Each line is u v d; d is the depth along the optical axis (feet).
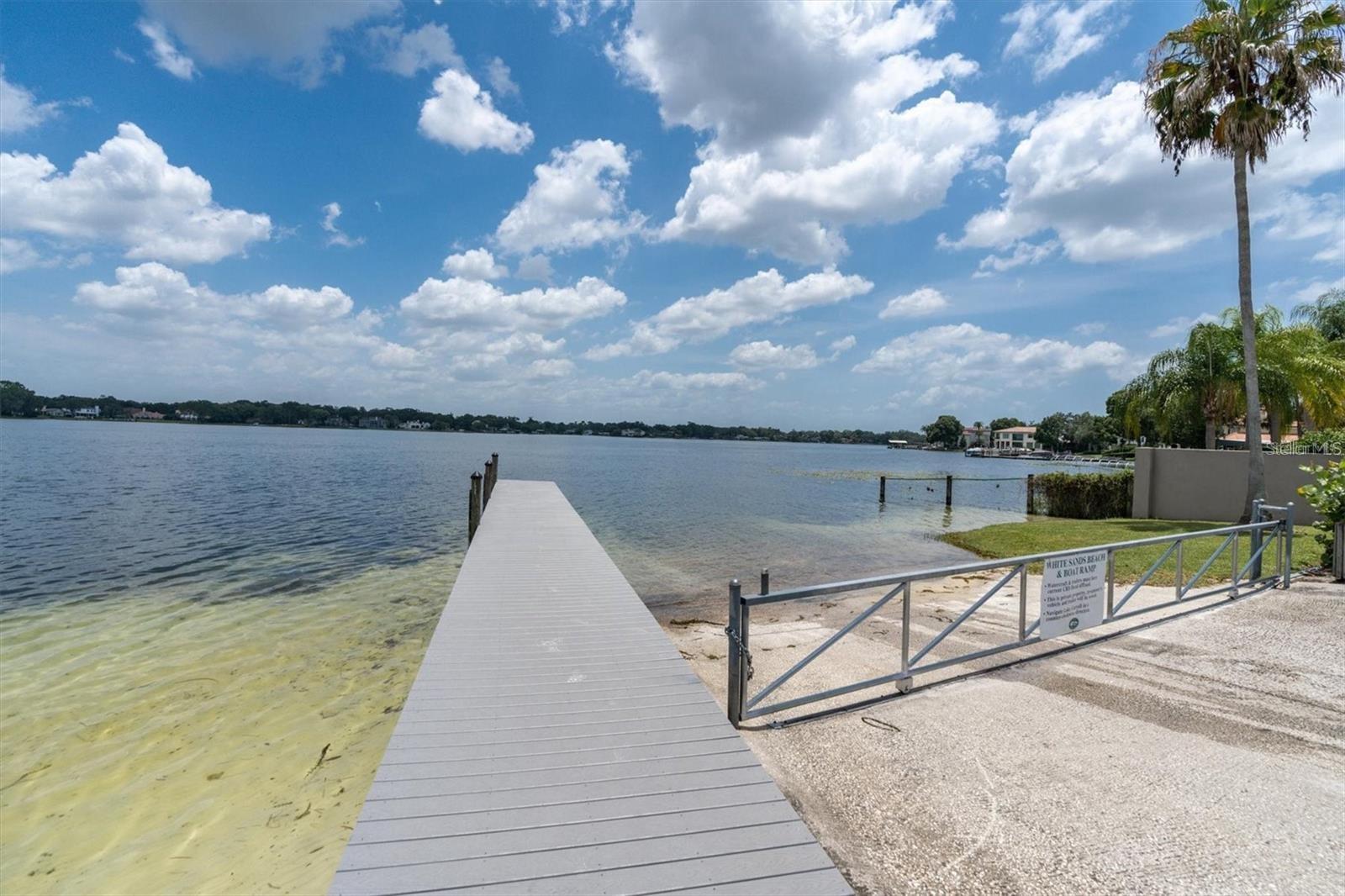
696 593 35.78
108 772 15.97
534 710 13.46
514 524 42.16
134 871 12.42
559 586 24.99
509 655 16.98
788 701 14.52
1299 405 63.62
